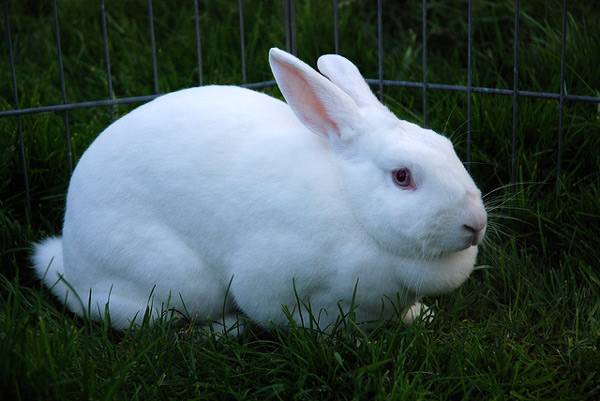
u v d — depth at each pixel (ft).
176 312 12.62
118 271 12.49
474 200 11.19
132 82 17.58
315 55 18.03
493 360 11.56
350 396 11.15
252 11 19.52
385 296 11.85
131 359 11.15
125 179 12.34
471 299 13.01
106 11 20.03
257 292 12.05
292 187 11.58
